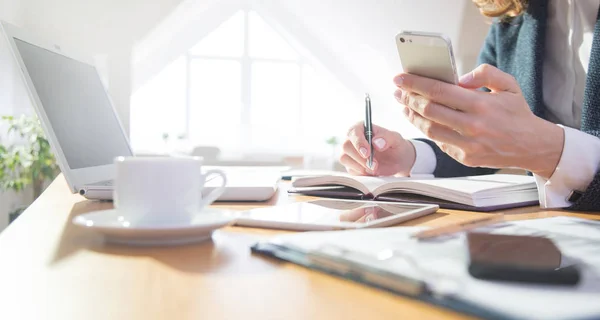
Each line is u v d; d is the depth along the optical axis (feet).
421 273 0.94
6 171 10.28
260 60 16.93
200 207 1.56
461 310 0.82
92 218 1.49
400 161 3.67
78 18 11.17
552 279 0.88
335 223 1.62
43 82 2.41
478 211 2.24
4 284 1.04
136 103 15.58
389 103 15.42
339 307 0.90
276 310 0.89
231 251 1.34
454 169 3.91
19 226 1.72
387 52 13.58
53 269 1.16
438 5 11.17
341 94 16.70
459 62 11.18
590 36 3.99
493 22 4.56
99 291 1.00
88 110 3.06
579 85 4.09
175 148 15.56
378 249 1.11
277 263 1.22
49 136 2.29
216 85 16.75
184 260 1.24
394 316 0.84
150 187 1.42
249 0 15.15
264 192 2.45
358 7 12.64
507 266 0.92
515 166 2.47
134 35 11.37
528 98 4.12
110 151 3.35
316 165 16.74
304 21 14.74
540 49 4.08
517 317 0.73
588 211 2.34
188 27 14.80
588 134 2.60
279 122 17.13
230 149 16.84
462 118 2.40
